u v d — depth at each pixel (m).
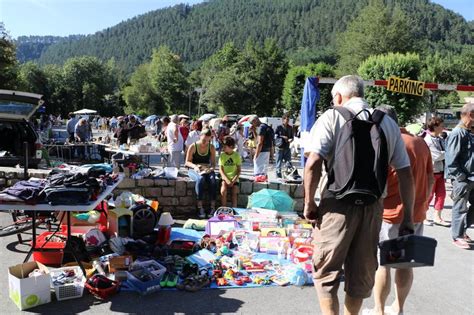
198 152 7.38
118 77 116.88
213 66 83.88
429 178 3.70
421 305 4.01
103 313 3.67
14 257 4.94
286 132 11.71
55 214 5.60
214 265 4.68
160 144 13.28
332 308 2.67
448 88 10.95
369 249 2.65
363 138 2.57
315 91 9.46
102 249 5.02
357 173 2.53
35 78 80.88
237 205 7.40
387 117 2.71
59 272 4.27
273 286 4.36
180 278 4.41
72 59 89.12
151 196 7.05
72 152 16.05
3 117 9.02
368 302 4.01
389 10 57.09
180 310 3.76
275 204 6.58
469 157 5.76
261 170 9.68
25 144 5.46
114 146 14.64
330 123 2.65
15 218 5.96
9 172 7.17
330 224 2.62
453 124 29.81
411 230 2.69
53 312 3.67
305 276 4.41
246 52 71.19
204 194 7.20
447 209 8.29
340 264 2.66
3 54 30.94
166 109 84.12
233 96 64.50
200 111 74.75
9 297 3.93
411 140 3.53
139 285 4.07
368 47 54.41
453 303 4.07
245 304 3.91
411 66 27.55
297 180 7.55
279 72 67.38
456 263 5.20
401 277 3.47
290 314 3.73
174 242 5.39
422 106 26.77
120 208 5.61
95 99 84.75
